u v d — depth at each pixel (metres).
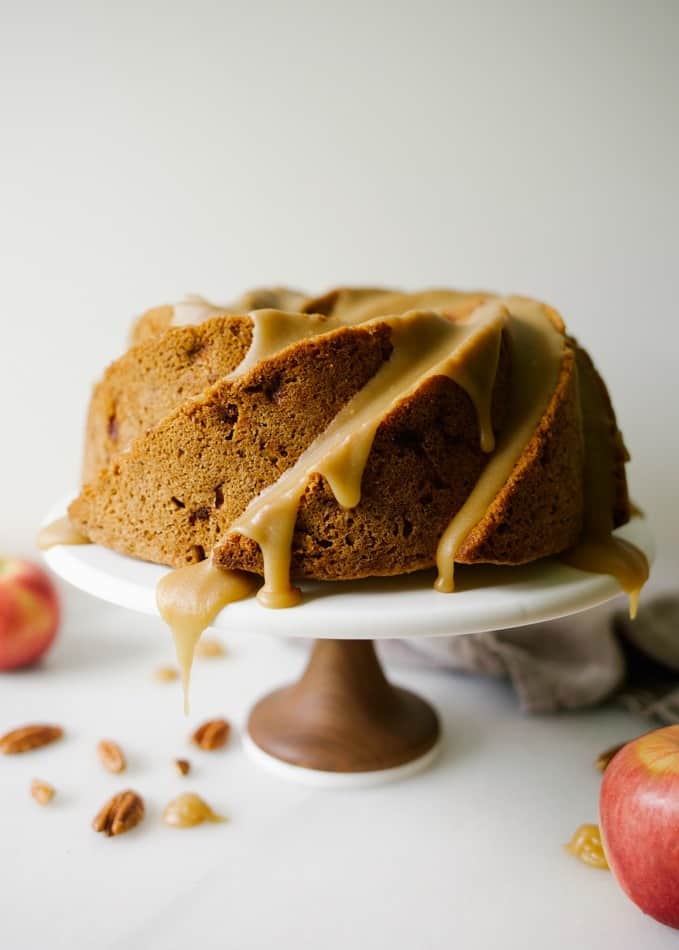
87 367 0.78
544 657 0.68
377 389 0.53
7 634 0.69
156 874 0.54
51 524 0.59
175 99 0.74
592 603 0.53
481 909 0.52
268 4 0.73
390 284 0.76
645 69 0.71
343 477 0.51
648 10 0.71
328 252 0.76
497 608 0.51
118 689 0.69
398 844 0.56
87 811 0.58
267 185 0.76
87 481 0.59
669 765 0.50
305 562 0.52
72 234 0.76
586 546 0.56
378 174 0.75
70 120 0.75
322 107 0.74
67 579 0.55
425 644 0.69
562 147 0.73
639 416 0.76
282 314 0.53
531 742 0.64
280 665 0.73
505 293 0.76
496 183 0.74
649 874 0.50
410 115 0.74
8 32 0.74
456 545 0.52
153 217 0.76
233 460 0.53
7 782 0.60
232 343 0.54
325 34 0.73
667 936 0.51
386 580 0.54
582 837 0.55
